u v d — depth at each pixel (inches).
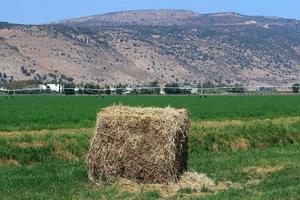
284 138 1438.2
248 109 2615.7
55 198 701.9
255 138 1391.5
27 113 2260.1
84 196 718.5
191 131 1337.4
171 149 806.5
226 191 753.0
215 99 4094.5
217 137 1326.3
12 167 983.0
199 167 977.5
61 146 1135.0
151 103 3184.1
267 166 1003.9
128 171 807.7
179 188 783.7
